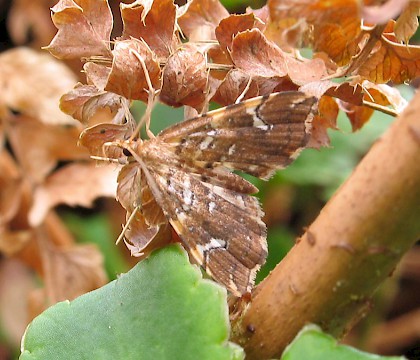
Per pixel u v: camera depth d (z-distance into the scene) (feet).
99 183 0.27
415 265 0.38
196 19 0.17
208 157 0.15
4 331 0.34
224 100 0.15
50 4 0.37
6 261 0.35
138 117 0.30
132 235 0.15
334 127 0.16
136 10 0.15
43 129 0.28
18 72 0.28
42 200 0.27
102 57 0.15
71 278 0.26
